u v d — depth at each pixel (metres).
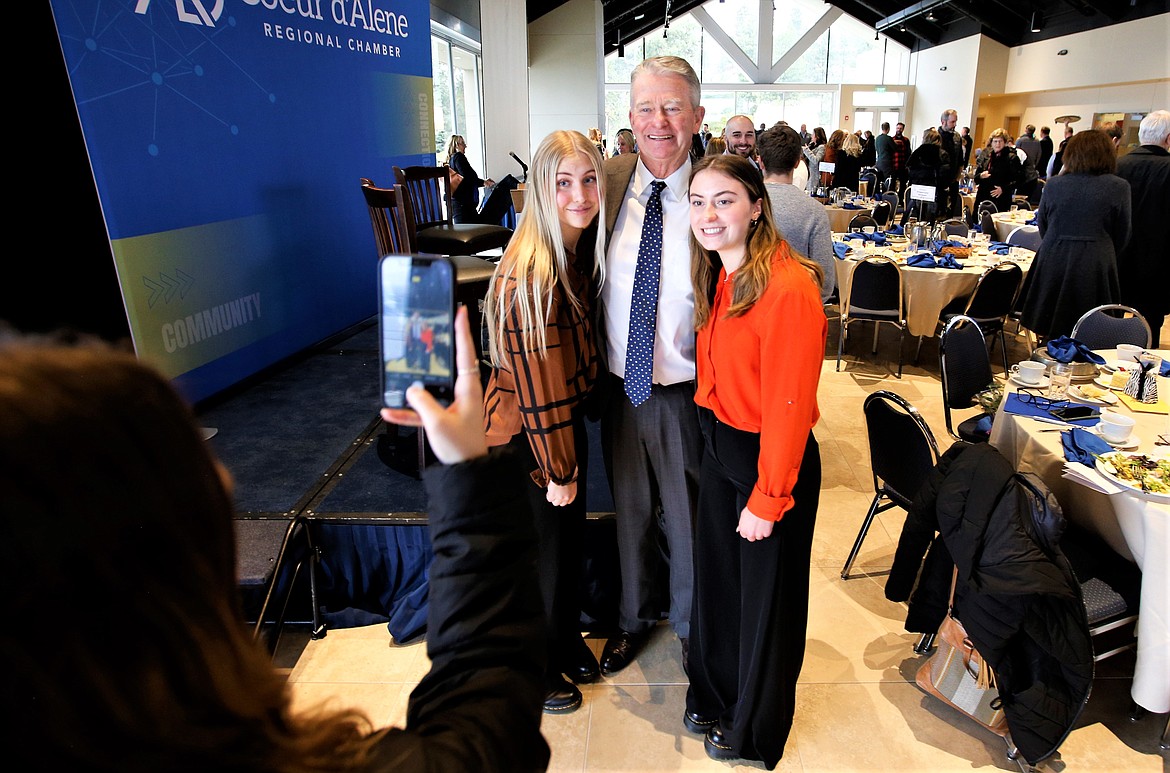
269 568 2.18
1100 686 2.05
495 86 8.31
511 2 8.08
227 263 3.64
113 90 2.86
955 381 2.87
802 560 1.61
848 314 4.68
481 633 0.53
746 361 1.47
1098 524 1.93
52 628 0.29
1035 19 14.02
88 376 0.33
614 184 1.74
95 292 2.67
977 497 1.67
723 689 1.83
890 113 18.89
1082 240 3.78
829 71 19.77
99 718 0.30
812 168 8.64
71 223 2.58
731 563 1.70
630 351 1.74
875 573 2.61
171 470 0.33
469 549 0.54
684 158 1.65
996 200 8.49
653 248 1.68
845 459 3.49
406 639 2.30
